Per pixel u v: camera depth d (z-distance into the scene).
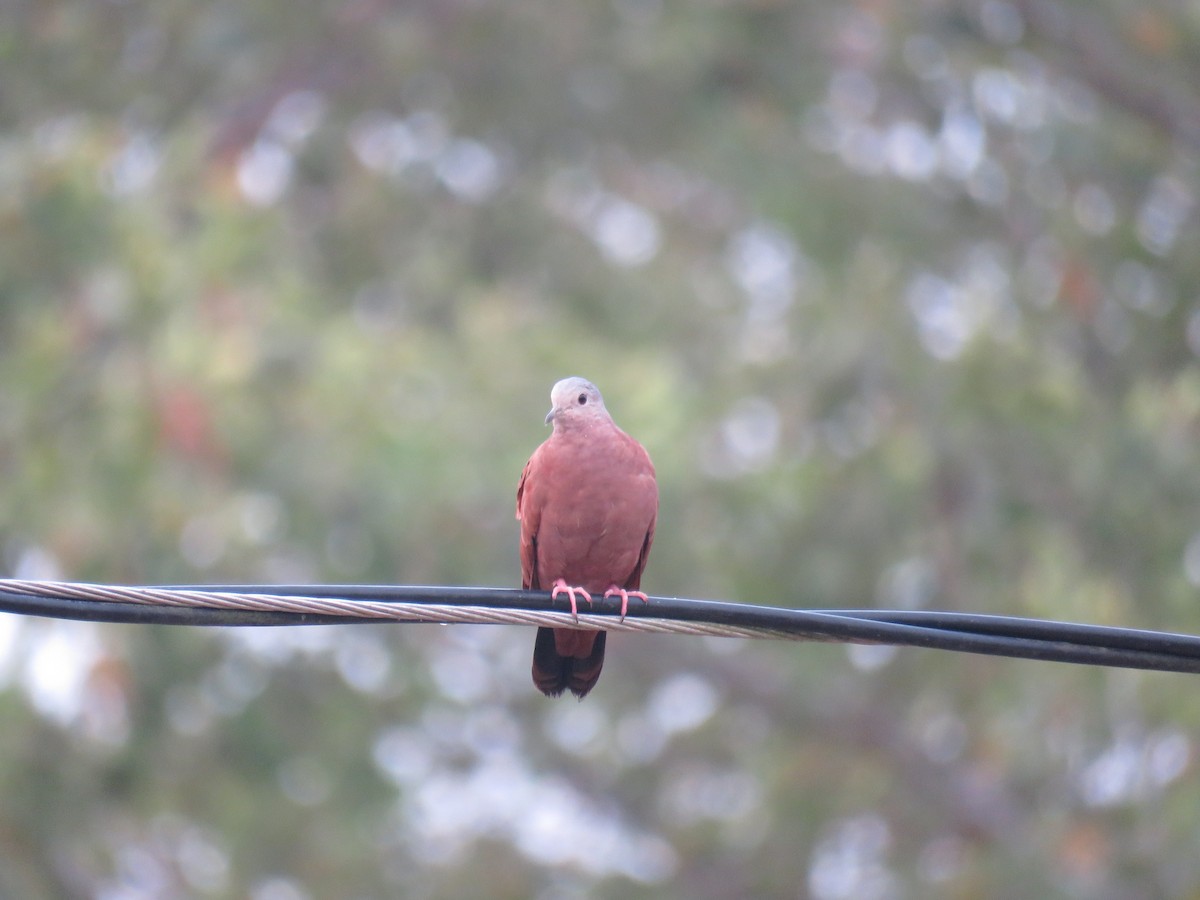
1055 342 16.91
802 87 18.89
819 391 17.08
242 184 16.77
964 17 17.70
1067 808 15.95
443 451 16.41
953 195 18.19
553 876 19.38
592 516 8.48
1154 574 15.98
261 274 15.87
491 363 18.81
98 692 14.95
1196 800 14.41
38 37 17.61
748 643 19.12
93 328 14.73
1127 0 17.94
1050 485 16.28
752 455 18.67
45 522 14.59
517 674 19.38
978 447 16.27
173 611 6.37
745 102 19.19
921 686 17.86
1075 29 17.89
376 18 19.16
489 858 19.12
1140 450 16.03
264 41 18.86
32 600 6.27
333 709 17.17
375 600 6.52
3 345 15.02
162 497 14.70
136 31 18.23
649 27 19.05
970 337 16.64
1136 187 17.52
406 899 18.22
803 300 18.56
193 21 18.34
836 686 18.64
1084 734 15.84
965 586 16.56
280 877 17.38
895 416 16.78
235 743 16.34
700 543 17.81
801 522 17.31
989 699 17.25
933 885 17.16
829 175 18.27
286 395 15.41
